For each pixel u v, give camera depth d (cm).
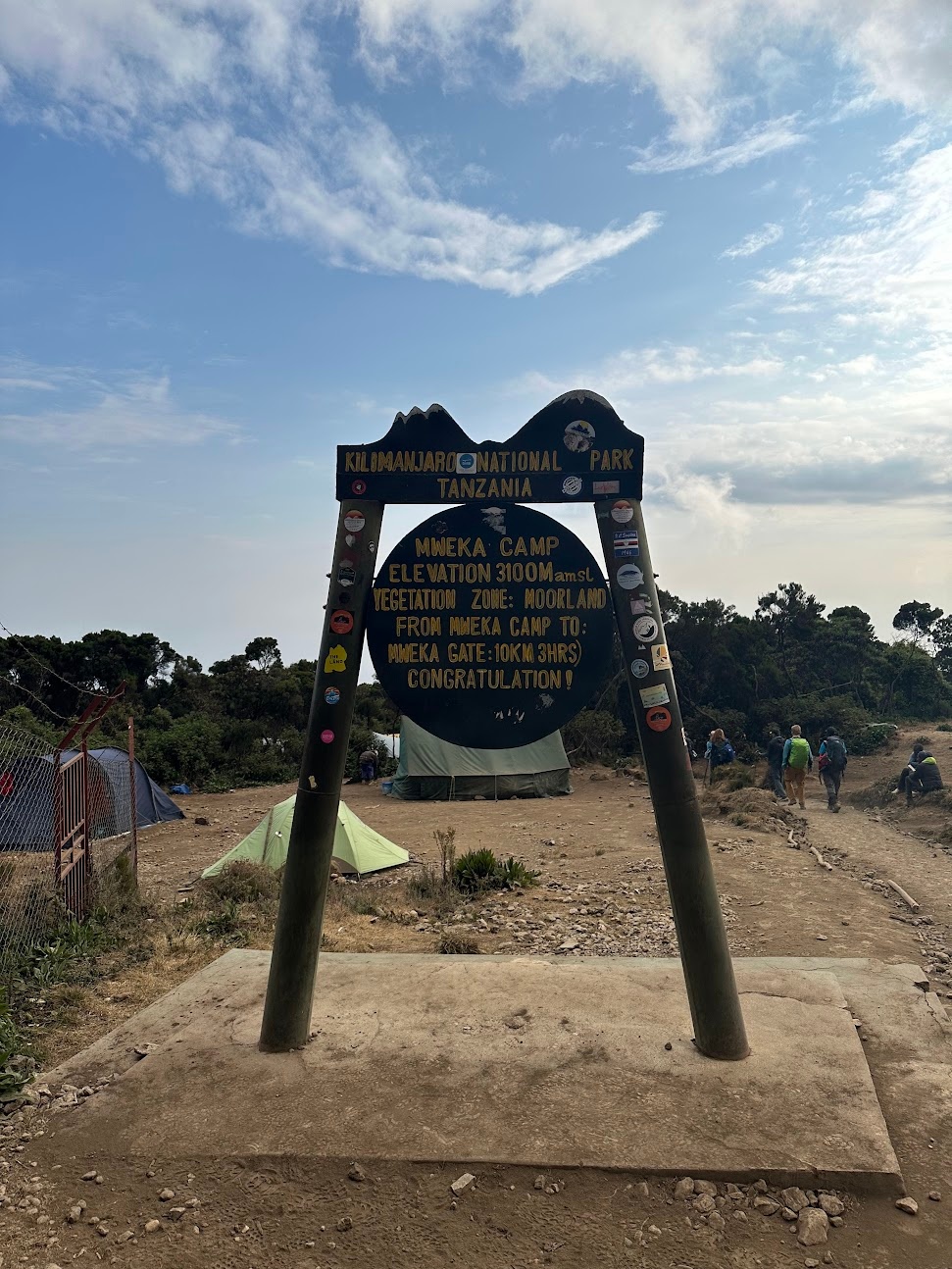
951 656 4819
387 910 914
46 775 935
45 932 758
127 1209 354
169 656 3550
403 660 502
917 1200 346
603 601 495
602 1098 406
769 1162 357
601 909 912
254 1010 521
